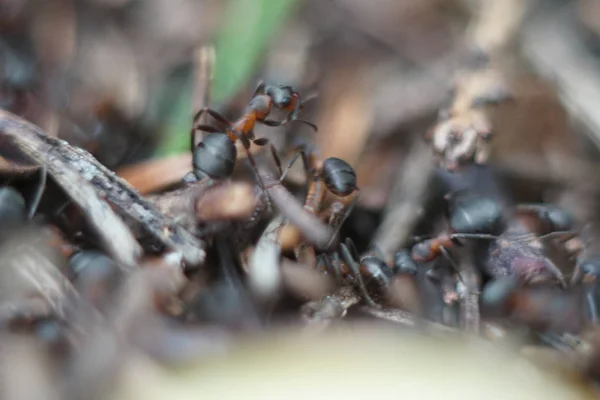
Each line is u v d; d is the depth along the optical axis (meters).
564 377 0.10
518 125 0.12
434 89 0.13
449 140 0.12
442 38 0.13
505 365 0.10
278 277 0.10
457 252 0.11
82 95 0.12
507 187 0.12
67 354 0.10
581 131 0.12
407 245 0.11
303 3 0.13
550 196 0.12
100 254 0.10
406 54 0.13
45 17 0.13
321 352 0.10
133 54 0.13
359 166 0.12
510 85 0.12
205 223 0.10
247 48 0.12
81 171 0.10
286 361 0.10
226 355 0.10
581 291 0.11
